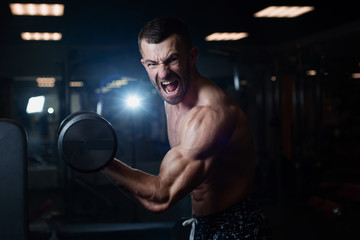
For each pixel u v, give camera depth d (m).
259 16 4.64
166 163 0.97
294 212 4.43
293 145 5.72
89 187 4.83
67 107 4.57
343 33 5.14
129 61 5.53
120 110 4.26
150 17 4.50
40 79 6.42
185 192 0.97
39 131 6.64
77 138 0.87
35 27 4.84
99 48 5.94
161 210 0.95
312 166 5.11
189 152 0.96
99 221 4.24
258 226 1.17
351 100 8.58
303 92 5.56
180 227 1.70
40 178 6.05
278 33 5.57
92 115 0.88
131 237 3.19
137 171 0.96
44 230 2.78
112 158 0.89
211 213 1.19
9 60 5.78
